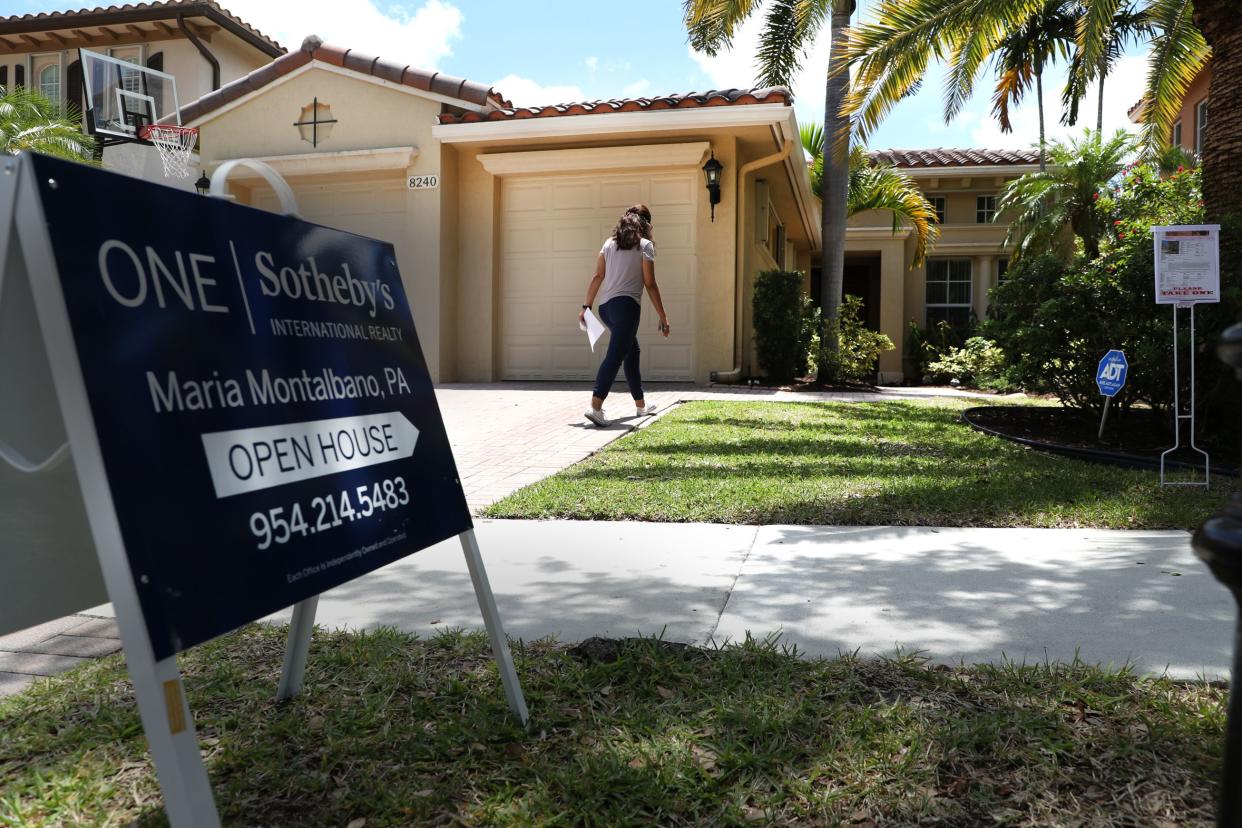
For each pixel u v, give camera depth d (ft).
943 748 6.63
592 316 26.48
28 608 5.11
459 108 41.98
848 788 6.16
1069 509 15.30
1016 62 55.06
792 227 65.92
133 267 4.94
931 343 73.82
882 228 75.20
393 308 7.48
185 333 5.20
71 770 6.61
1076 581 11.22
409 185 41.91
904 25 34.65
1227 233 22.17
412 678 8.17
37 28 59.77
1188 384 22.07
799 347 43.96
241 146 44.16
